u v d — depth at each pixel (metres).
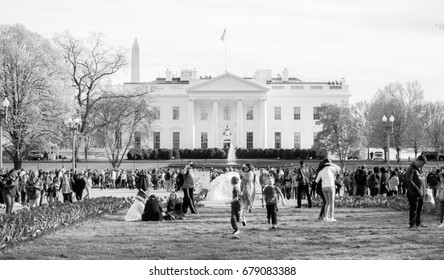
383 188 45.75
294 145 140.88
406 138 115.00
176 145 140.25
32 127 81.12
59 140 85.62
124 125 104.50
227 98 135.62
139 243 23.95
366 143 120.12
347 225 29.25
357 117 126.75
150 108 121.88
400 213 35.91
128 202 42.69
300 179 41.03
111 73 101.00
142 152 118.75
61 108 84.12
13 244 22.78
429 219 32.00
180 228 29.03
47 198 48.19
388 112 115.62
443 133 121.50
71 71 95.44
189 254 21.22
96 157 125.31
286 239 24.56
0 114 52.53
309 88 141.00
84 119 98.00
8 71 82.50
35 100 82.00
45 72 83.31
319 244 23.14
